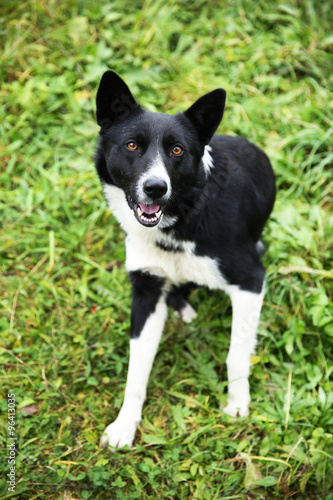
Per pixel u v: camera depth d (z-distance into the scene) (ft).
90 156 6.66
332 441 5.31
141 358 5.54
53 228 6.38
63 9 7.45
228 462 5.31
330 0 7.44
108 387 5.67
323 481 5.21
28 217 6.43
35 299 6.02
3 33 7.29
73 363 5.74
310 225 6.21
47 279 6.12
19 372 5.70
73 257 6.26
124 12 7.45
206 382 5.60
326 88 6.98
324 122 6.78
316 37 7.20
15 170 6.67
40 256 6.26
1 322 5.91
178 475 5.26
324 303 5.68
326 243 6.09
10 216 6.42
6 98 6.94
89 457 5.33
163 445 5.40
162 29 7.28
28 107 6.86
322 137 6.61
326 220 6.22
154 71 7.08
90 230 6.36
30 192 6.48
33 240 6.30
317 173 6.52
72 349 5.80
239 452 5.33
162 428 5.49
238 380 5.49
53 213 6.40
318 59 7.11
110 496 5.20
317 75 7.05
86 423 5.49
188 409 5.51
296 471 5.27
